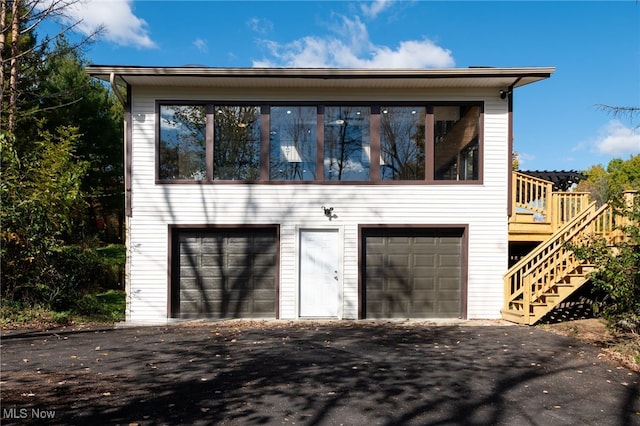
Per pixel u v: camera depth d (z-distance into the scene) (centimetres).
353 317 1141
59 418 482
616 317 800
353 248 1148
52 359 730
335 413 511
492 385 615
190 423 477
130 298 1125
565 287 1045
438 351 803
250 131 1158
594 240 857
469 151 1160
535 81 1105
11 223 1076
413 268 1158
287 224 1150
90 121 2042
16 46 1395
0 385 591
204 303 1151
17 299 1124
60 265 1171
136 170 1137
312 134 1159
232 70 1064
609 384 624
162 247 1137
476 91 1153
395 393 579
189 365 698
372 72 1070
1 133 1123
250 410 516
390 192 1150
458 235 1161
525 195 1298
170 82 1117
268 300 1157
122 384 601
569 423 494
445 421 494
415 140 1159
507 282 1130
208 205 1144
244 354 772
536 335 938
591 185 2889
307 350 805
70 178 1159
